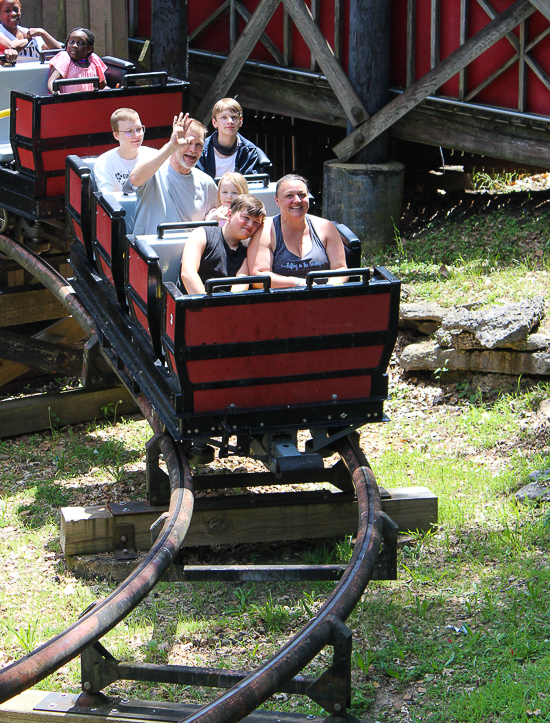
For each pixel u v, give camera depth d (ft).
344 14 37.24
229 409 18.69
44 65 30.83
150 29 43.39
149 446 21.33
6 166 29.37
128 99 27.96
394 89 36.94
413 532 22.29
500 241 34.19
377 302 18.66
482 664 16.90
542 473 23.62
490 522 22.31
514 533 21.39
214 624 19.44
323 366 18.97
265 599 20.44
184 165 22.76
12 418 29.63
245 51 39.29
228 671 15.87
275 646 18.49
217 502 21.75
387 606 19.20
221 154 26.66
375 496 18.57
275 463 18.97
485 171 43.01
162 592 20.86
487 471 24.72
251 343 18.21
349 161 36.83
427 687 16.66
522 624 17.87
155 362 19.95
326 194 36.70
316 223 20.97
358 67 35.86
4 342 31.09
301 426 19.29
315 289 18.11
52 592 20.90
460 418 27.53
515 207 37.60
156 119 28.89
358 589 15.66
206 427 18.83
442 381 29.27
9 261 32.96
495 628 17.90
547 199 37.99
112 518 21.59
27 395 33.27
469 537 21.74
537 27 33.24
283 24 39.32
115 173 24.47
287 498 22.00
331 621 14.85
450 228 36.68
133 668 16.05
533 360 27.71
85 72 30.42
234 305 17.75
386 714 16.17
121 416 31.32
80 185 24.32
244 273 20.83
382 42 35.65
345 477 22.17
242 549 22.76
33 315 32.55
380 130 35.83
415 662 17.46
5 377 32.14
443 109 35.88
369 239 35.96
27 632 18.75
